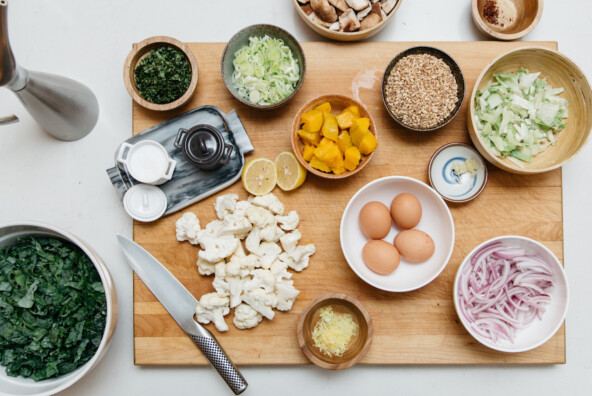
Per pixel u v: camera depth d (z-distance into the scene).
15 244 1.48
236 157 1.54
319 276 1.53
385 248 1.44
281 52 1.52
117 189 1.54
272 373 1.58
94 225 1.61
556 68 1.52
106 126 1.63
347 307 1.48
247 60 1.52
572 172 1.63
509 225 1.54
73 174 1.62
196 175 1.54
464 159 1.55
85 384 1.59
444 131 1.56
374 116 1.56
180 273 1.54
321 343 1.47
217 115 1.55
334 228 1.54
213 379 1.60
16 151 1.63
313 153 1.49
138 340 1.52
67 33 1.64
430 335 1.51
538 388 1.58
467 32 1.63
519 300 1.50
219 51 1.56
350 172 1.47
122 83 1.64
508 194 1.54
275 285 1.48
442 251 1.48
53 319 1.44
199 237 1.49
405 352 1.50
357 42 1.55
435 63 1.51
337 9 1.55
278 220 1.51
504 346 1.48
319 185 1.54
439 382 1.59
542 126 1.55
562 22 1.64
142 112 1.56
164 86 1.52
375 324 1.51
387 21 1.52
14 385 1.42
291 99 1.55
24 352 1.43
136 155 1.50
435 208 1.51
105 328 1.38
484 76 1.53
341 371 1.59
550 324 1.46
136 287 1.52
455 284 1.42
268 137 1.56
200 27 1.64
